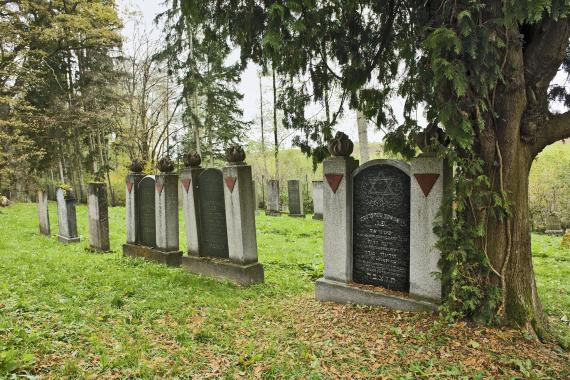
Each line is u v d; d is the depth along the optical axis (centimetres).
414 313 518
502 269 440
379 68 610
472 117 422
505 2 324
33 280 623
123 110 2564
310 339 464
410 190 534
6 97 1897
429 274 514
